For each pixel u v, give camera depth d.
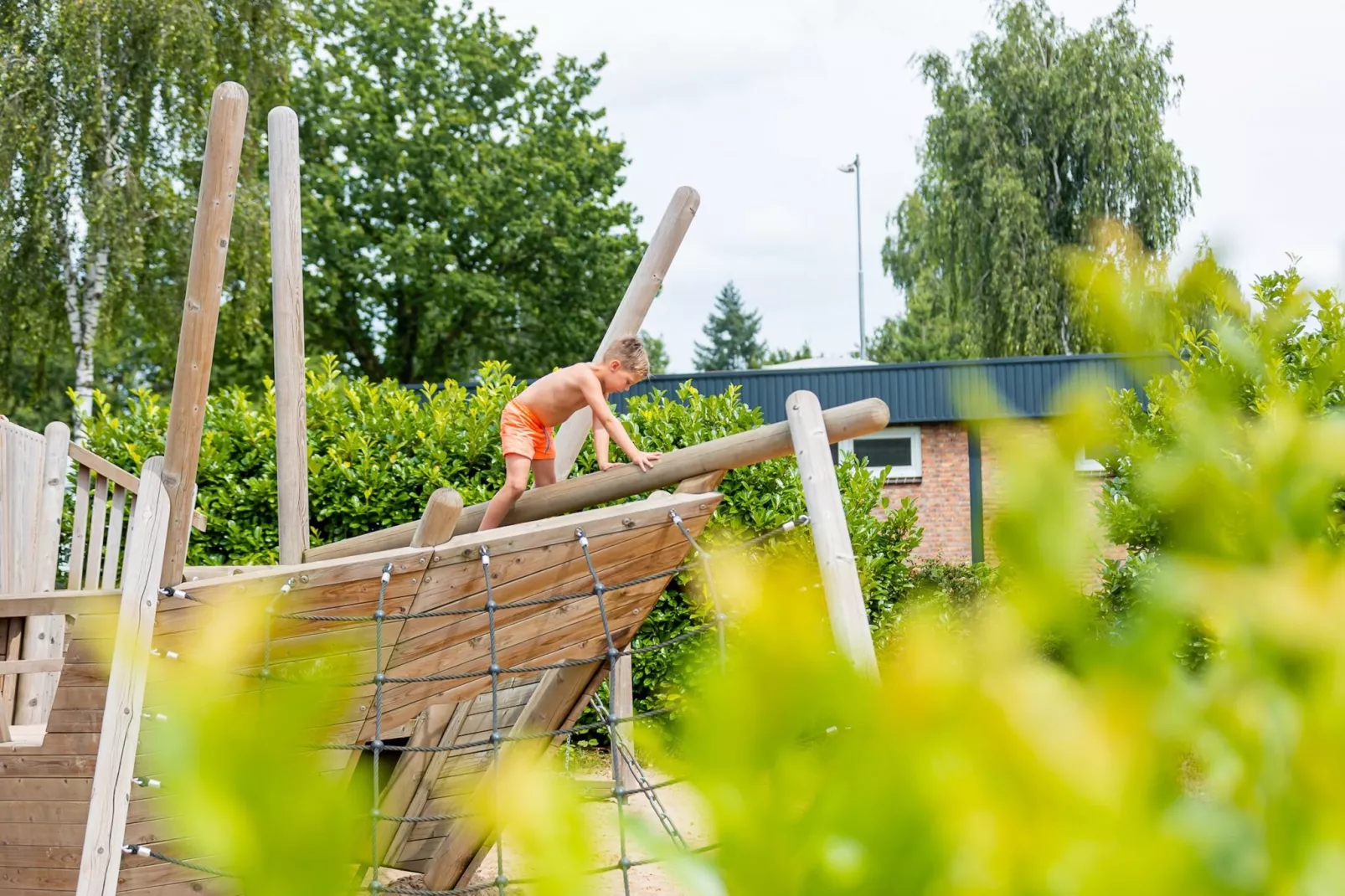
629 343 5.96
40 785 4.79
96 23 19.34
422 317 32.75
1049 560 0.37
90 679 4.73
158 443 10.50
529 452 5.86
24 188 19.42
